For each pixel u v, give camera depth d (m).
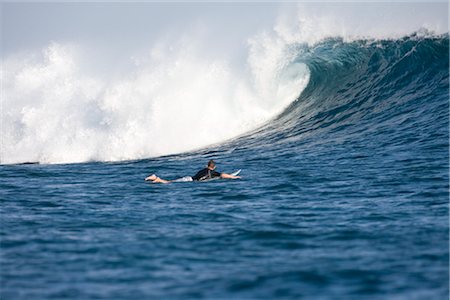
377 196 49.03
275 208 46.59
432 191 49.34
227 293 28.81
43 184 61.09
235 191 53.53
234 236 38.69
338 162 64.31
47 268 32.78
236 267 32.47
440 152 63.97
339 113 84.75
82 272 32.09
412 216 42.16
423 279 29.88
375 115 81.94
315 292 28.61
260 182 57.22
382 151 67.12
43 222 43.50
